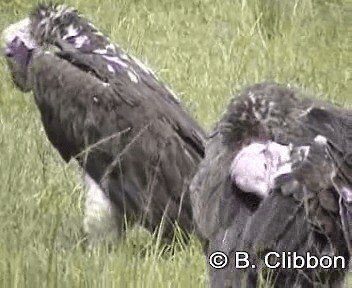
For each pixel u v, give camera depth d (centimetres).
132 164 1529
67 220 1505
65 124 1595
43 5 1678
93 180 1550
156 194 1510
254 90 1172
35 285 1223
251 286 1109
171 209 1495
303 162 1105
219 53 2259
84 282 1225
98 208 1525
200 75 2097
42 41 1666
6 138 1708
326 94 2058
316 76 2186
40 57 1627
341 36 2530
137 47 2259
